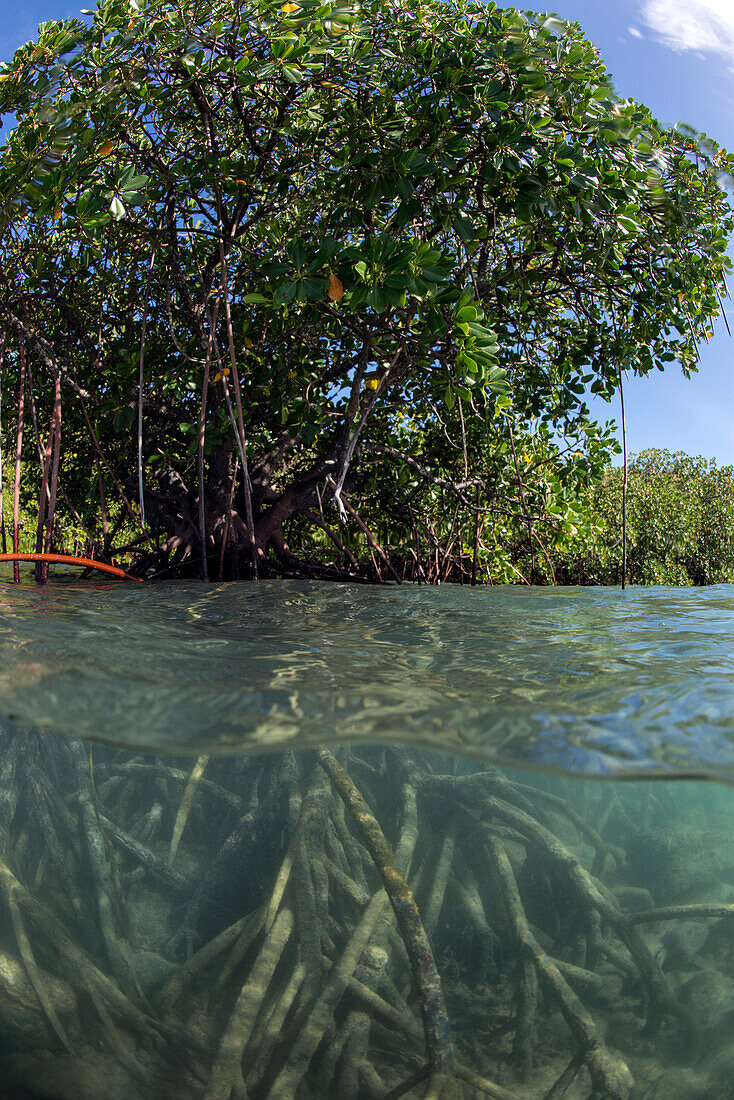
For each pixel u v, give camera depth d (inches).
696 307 233.3
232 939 71.2
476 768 92.4
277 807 79.0
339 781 79.1
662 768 51.9
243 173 190.7
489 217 202.2
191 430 230.7
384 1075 61.6
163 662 82.0
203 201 207.2
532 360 269.1
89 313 233.8
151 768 91.3
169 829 87.3
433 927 73.9
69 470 303.3
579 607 158.1
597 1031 64.1
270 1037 61.4
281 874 73.8
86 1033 62.7
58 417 196.7
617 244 220.1
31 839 81.7
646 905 79.1
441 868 78.0
